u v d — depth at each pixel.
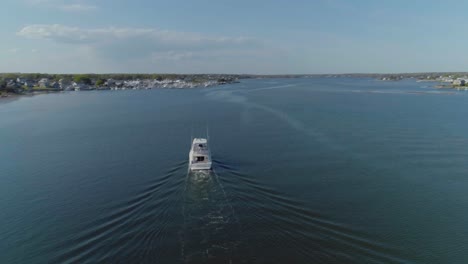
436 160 44.47
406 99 122.69
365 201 31.28
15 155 50.59
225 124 74.50
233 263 20.39
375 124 70.56
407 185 35.66
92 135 65.38
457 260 22.03
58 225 27.20
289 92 170.50
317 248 22.36
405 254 22.36
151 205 29.48
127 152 50.88
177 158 46.41
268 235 23.78
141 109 108.12
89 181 37.88
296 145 53.03
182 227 24.86
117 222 26.61
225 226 24.98
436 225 26.80
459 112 85.88
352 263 20.83
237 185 34.34
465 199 32.06
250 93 165.00
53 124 79.62
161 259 20.86
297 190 33.66
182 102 128.50
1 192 35.41
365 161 44.16
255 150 50.25
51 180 38.75
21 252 23.45
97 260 21.27
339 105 105.38
